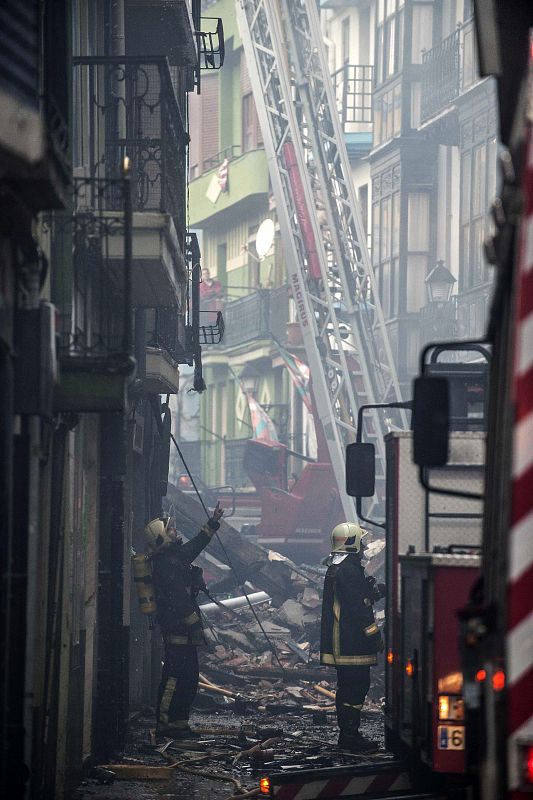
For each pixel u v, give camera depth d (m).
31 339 19.30
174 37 37.47
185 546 33.72
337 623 31.81
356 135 100.00
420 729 21.28
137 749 31.92
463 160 80.19
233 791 26.86
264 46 77.06
